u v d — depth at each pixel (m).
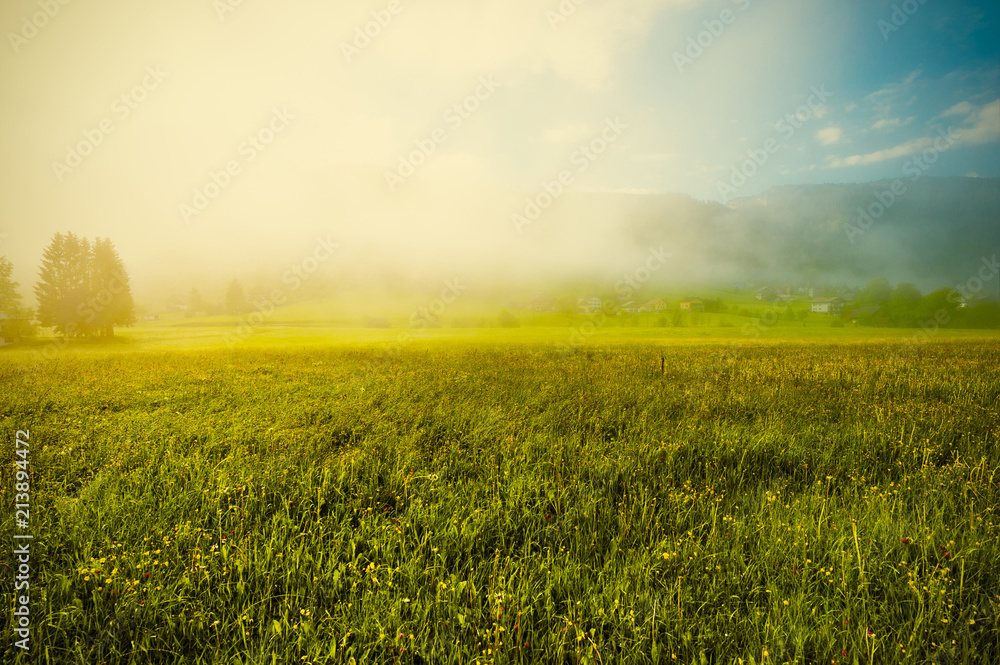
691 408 9.38
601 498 4.89
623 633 2.93
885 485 5.35
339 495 5.14
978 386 11.79
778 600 3.21
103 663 2.79
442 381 13.24
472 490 5.21
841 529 4.15
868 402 9.99
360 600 3.25
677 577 3.46
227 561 3.65
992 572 3.54
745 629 2.98
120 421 8.55
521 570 3.56
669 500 4.86
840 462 6.19
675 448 6.44
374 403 10.30
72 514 4.43
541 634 3.04
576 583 3.51
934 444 6.65
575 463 6.01
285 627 2.99
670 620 2.98
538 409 9.52
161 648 2.86
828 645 2.84
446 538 4.11
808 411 9.05
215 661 2.75
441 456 6.39
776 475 5.87
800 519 4.34
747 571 3.58
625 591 3.29
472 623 3.00
